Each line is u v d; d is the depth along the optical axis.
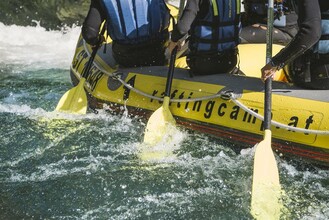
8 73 6.00
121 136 3.94
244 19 4.61
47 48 7.19
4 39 7.48
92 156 3.66
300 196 3.14
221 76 3.88
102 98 4.34
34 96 5.06
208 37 3.82
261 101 3.53
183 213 3.01
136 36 4.24
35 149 3.78
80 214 3.02
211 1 3.74
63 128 4.09
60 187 3.29
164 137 3.79
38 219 2.99
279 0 4.42
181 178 3.36
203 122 3.76
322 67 3.36
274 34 4.43
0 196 3.21
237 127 3.59
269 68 3.32
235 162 3.52
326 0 3.22
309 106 3.34
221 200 3.12
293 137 3.35
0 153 3.72
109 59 4.69
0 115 4.39
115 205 3.09
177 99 3.88
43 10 8.18
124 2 4.14
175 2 9.09
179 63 4.47
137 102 4.11
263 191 3.10
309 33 3.10
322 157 3.28
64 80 5.71
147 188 3.25
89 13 4.17
